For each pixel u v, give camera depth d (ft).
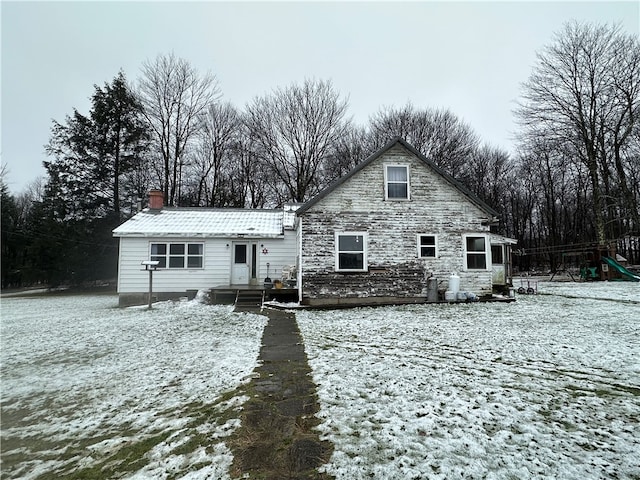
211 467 9.80
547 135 84.07
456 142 110.01
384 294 42.93
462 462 9.68
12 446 11.44
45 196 87.76
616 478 8.88
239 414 13.05
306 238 42.86
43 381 17.42
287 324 31.01
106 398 15.11
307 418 12.58
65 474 9.88
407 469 9.43
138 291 51.90
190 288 52.80
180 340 25.48
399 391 14.70
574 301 42.78
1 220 107.24
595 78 78.54
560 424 11.74
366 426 11.85
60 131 89.30
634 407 12.91
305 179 106.83
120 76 94.84
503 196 130.93
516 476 9.04
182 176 105.70
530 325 27.81
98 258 87.45
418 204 44.50
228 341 24.77
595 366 17.53
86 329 31.01
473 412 12.65
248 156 110.22
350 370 17.56
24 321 36.83
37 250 85.25
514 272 125.29
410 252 43.86
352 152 109.09
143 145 96.27
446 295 42.47
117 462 10.35
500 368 17.48
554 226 119.55
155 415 13.33
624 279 72.02
